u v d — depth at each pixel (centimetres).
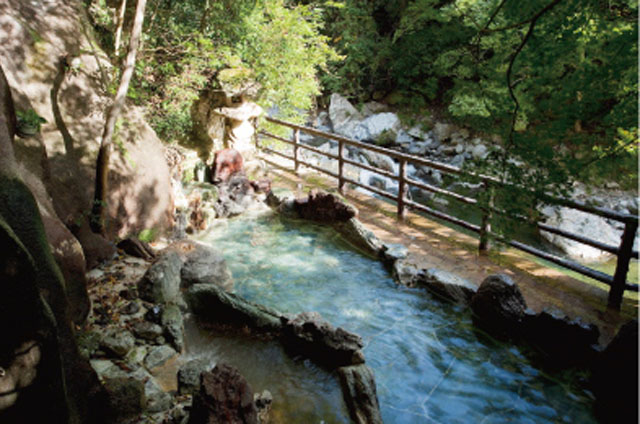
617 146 239
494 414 337
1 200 236
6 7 459
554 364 388
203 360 347
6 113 357
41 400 203
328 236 634
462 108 894
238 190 718
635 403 319
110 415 287
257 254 577
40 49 475
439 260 546
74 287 369
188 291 441
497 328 431
